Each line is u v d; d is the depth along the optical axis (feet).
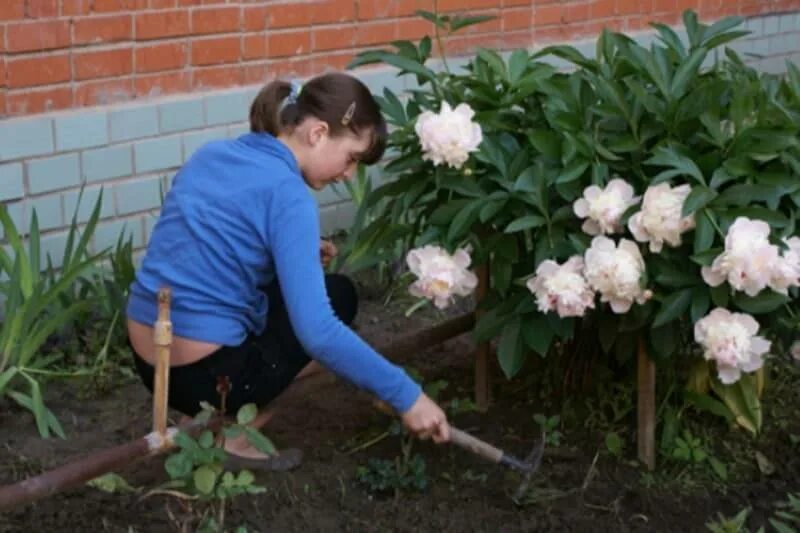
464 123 13.60
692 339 14.99
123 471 14.39
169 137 20.16
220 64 20.63
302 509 13.76
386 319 19.70
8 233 16.57
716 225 13.08
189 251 12.77
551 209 14.08
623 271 12.98
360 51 22.47
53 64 18.69
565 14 25.88
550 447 15.07
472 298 20.52
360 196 21.22
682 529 13.74
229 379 13.07
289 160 12.71
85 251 18.48
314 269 12.28
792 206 13.85
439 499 14.11
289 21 21.35
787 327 14.26
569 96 14.43
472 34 24.23
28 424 15.87
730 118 14.08
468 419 15.88
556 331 14.05
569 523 13.70
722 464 14.89
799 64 32.19
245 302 13.03
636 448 15.17
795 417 16.29
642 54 14.94
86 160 19.24
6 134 18.29
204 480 12.37
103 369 16.97
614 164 13.99
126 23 19.38
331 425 15.74
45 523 13.28
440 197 14.65
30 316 15.81
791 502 13.93
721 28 15.39
